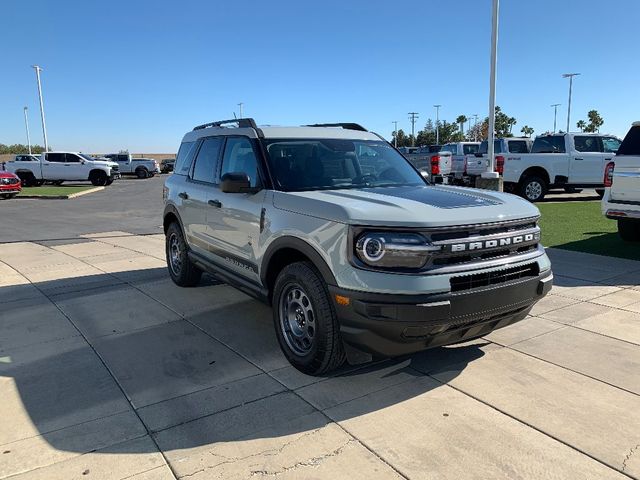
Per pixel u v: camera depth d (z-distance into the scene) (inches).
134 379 155.3
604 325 193.2
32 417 133.8
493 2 441.1
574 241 360.8
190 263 248.1
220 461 114.0
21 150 3720.5
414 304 127.0
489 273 138.3
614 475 106.8
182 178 250.2
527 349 172.2
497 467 110.0
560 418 129.0
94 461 115.0
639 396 139.3
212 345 181.5
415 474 108.3
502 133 3779.5
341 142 197.9
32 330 199.0
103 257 347.3
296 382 151.8
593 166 617.6
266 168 175.8
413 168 207.0
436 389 145.6
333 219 139.5
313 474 109.0
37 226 532.7
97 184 1328.7
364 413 133.3
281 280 159.9
